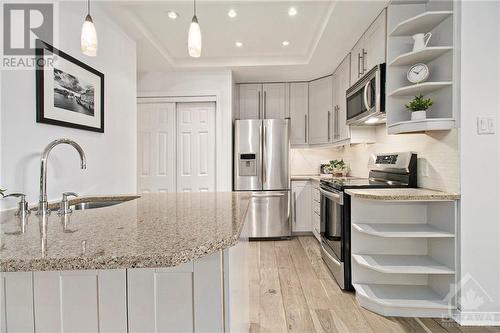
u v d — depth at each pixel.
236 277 0.99
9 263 0.61
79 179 1.95
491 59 1.81
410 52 1.98
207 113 3.89
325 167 4.37
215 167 3.88
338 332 1.73
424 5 2.18
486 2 1.81
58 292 0.79
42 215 1.16
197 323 0.80
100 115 2.18
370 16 2.42
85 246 0.70
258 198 3.88
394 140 2.69
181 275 0.80
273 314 1.94
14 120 1.44
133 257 0.63
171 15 2.53
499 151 1.81
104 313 0.80
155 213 1.16
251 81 4.32
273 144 3.89
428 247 2.17
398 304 1.90
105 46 2.31
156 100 3.83
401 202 2.20
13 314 0.79
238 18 2.62
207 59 3.63
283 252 3.34
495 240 1.81
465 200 1.82
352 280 2.23
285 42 3.16
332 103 3.94
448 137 1.92
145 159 3.87
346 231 2.29
